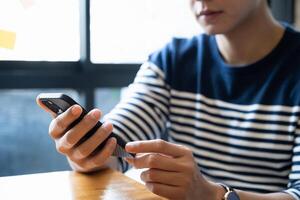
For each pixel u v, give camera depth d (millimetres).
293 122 985
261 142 1015
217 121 1077
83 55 1919
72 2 1886
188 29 1959
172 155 710
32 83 1830
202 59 1131
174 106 1135
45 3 1834
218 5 954
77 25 1908
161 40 2053
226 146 1055
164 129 1148
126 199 699
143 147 705
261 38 1058
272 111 1014
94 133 758
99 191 738
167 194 697
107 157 793
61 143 778
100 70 1956
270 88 1029
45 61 1864
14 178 813
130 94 1133
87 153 770
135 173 894
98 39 1939
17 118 1891
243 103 1056
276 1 2191
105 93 1990
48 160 1966
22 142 1924
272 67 1045
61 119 744
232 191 758
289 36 1073
